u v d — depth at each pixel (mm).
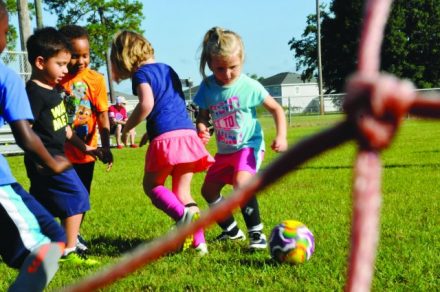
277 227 3797
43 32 4027
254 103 4320
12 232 2578
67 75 4840
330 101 30641
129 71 4473
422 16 50438
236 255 4047
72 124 4809
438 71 51031
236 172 4262
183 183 4297
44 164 2770
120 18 36250
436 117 530
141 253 595
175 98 4336
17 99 2729
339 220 5027
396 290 3141
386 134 531
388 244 4062
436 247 3977
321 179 7863
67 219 4055
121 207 6246
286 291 3221
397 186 6887
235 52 4230
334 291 3162
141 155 14281
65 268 3896
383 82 522
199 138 4336
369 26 564
